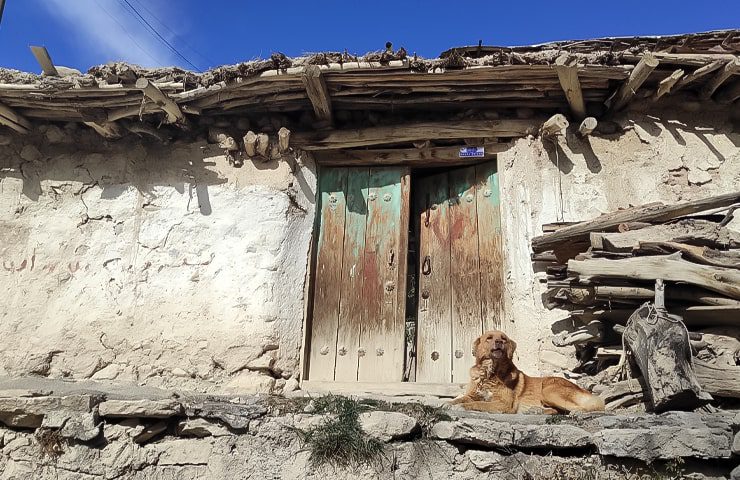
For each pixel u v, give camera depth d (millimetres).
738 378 4469
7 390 4898
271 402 4797
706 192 6043
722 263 4746
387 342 6340
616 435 3918
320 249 6734
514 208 6242
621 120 6363
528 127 6445
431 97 6355
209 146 6715
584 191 6113
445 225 6793
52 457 4660
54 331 6152
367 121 6730
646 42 5926
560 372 5531
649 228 5109
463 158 6641
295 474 4312
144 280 6289
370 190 6875
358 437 4277
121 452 4637
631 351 4777
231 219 6438
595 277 4863
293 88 6223
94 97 6152
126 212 6527
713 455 3768
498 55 5820
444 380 6262
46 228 6516
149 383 5941
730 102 6258
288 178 6559
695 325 5031
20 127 6668
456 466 4191
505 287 6141
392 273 6547
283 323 6141
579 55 5750
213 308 6141
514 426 4117
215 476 4477
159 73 6246
